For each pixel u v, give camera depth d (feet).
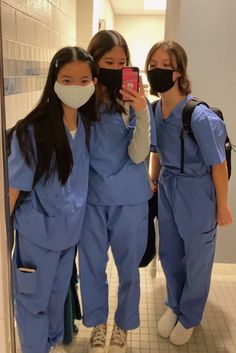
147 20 20.52
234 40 5.89
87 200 4.48
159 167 5.33
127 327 5.02
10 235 3.14
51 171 3.81
